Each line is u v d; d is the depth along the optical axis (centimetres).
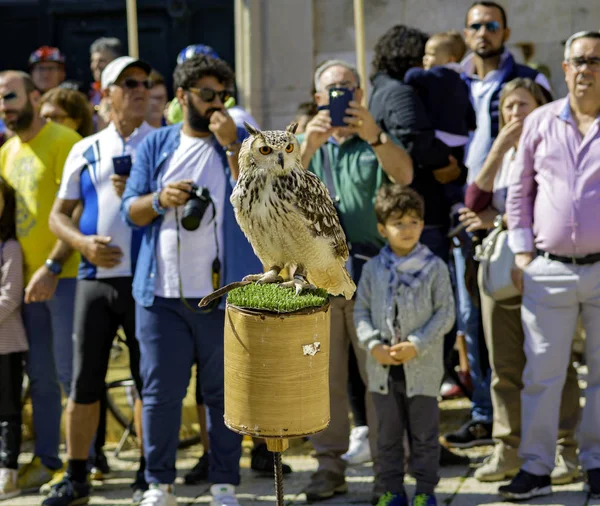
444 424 1312
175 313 1005
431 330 988
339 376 1079
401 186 1018
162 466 1012
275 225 707
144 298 1005
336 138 1111
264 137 695
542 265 1020
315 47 1753
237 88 1786
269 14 1753
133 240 1087
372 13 1727
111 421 1325
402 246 1012
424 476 992
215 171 1019
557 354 1018
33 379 1191
